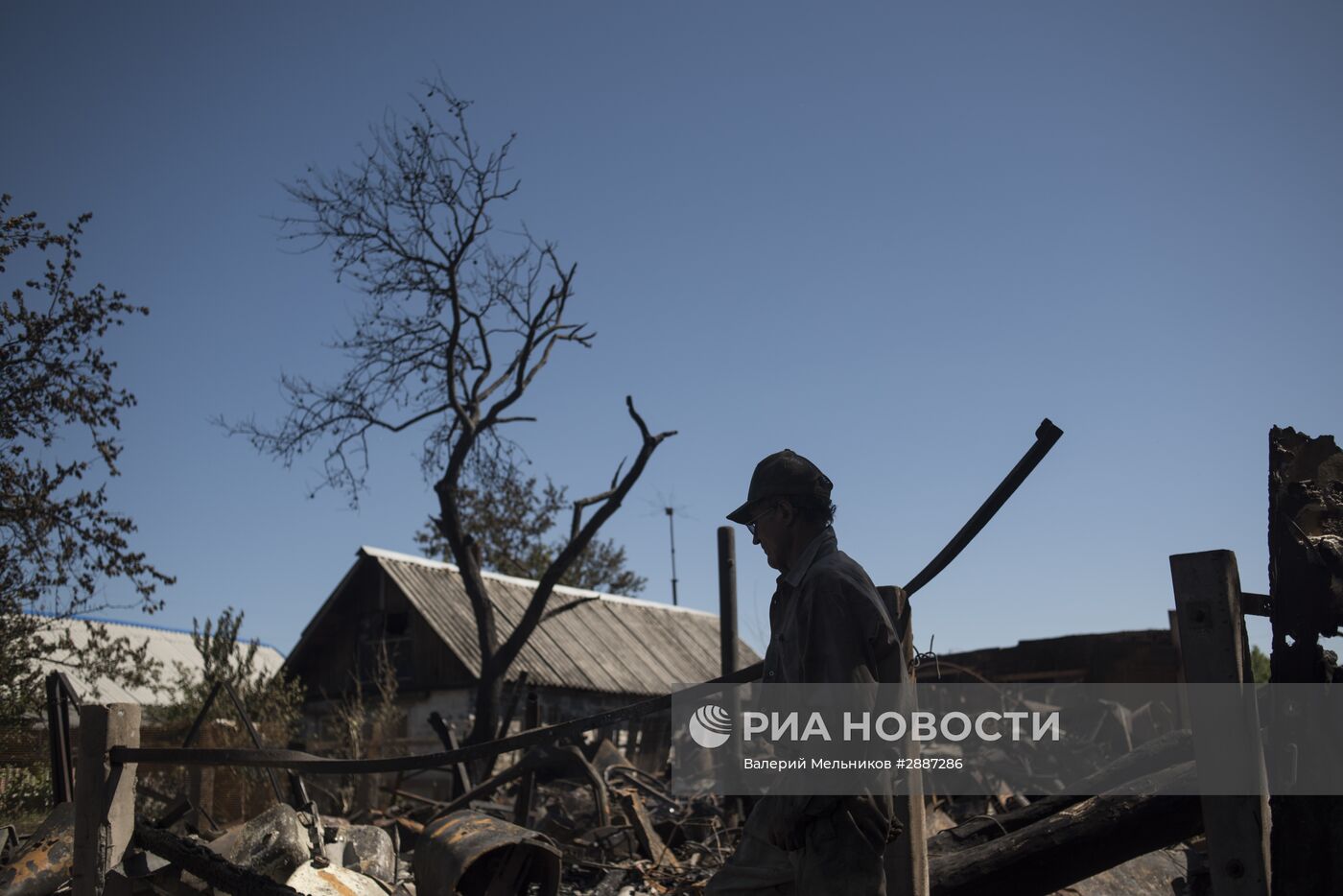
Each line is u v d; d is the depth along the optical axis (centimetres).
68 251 1283
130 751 460
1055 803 414
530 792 923
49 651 1234
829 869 267
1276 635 297
